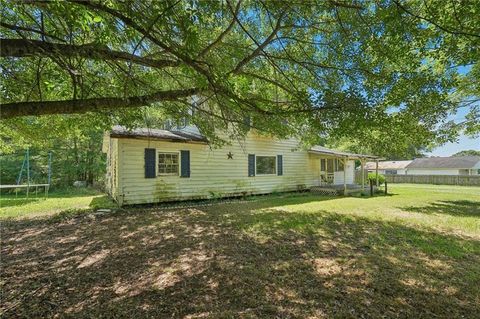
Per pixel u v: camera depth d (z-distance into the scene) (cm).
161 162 1037
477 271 372
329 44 426
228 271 374
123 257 436
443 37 346
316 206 987
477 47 323
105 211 855
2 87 419
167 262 412
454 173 3250
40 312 275
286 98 517
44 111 299
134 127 570
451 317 261
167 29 273
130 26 267
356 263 401
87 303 293
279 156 1449
